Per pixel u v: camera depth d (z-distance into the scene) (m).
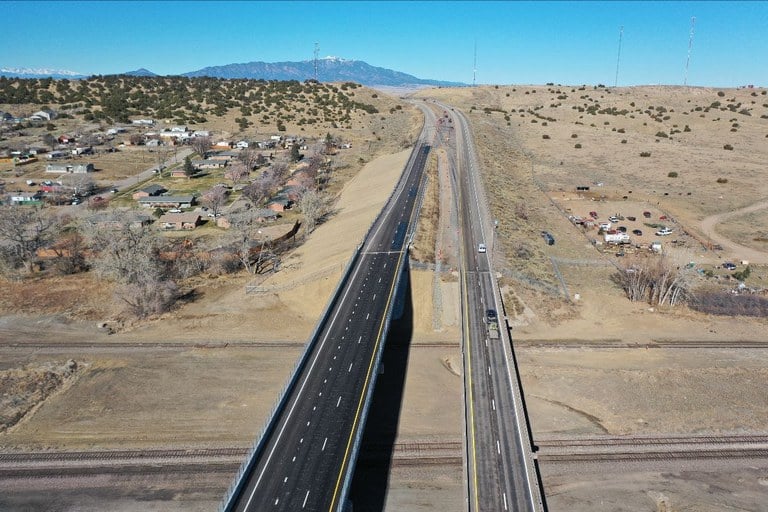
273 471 43.38
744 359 70.94
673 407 61.75
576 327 79.00
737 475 52.00
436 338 76.25
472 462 49.25
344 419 49.25
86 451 54.22
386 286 77.06
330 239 104.69
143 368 68.75
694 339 76.00
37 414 59.84
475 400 57.91
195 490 49.50
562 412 61.16
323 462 44.22
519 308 81.06
